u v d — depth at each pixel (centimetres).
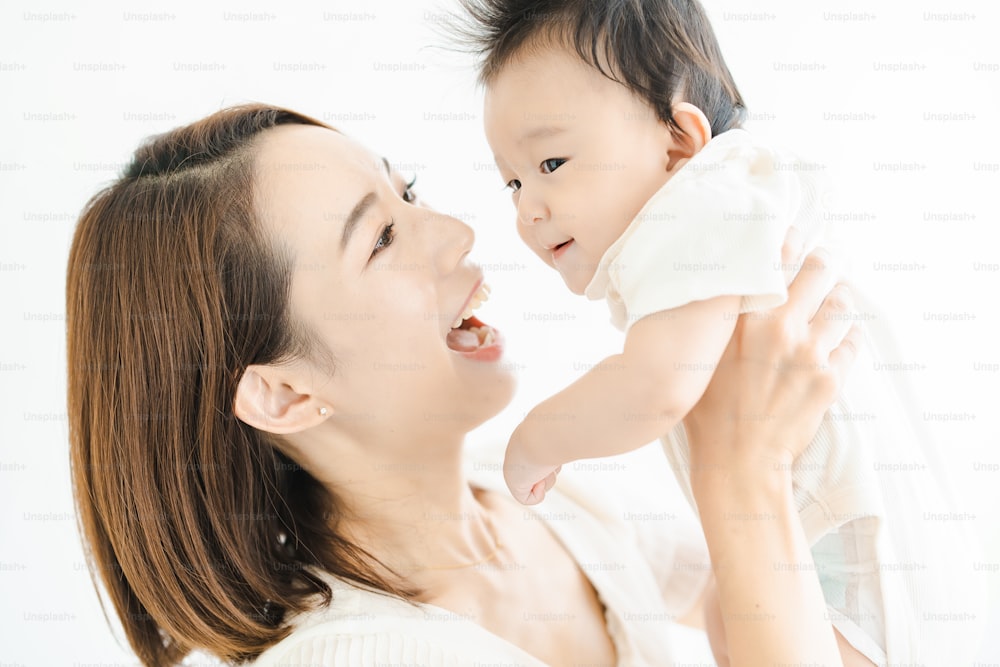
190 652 121
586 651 119
